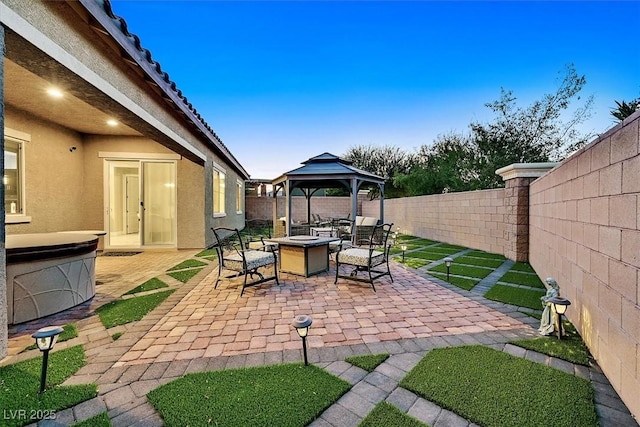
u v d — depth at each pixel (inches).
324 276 202.8
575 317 113.7
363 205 664.4
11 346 101.7
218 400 72.1
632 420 64.9
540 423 64.0
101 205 300.0
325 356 94.3
